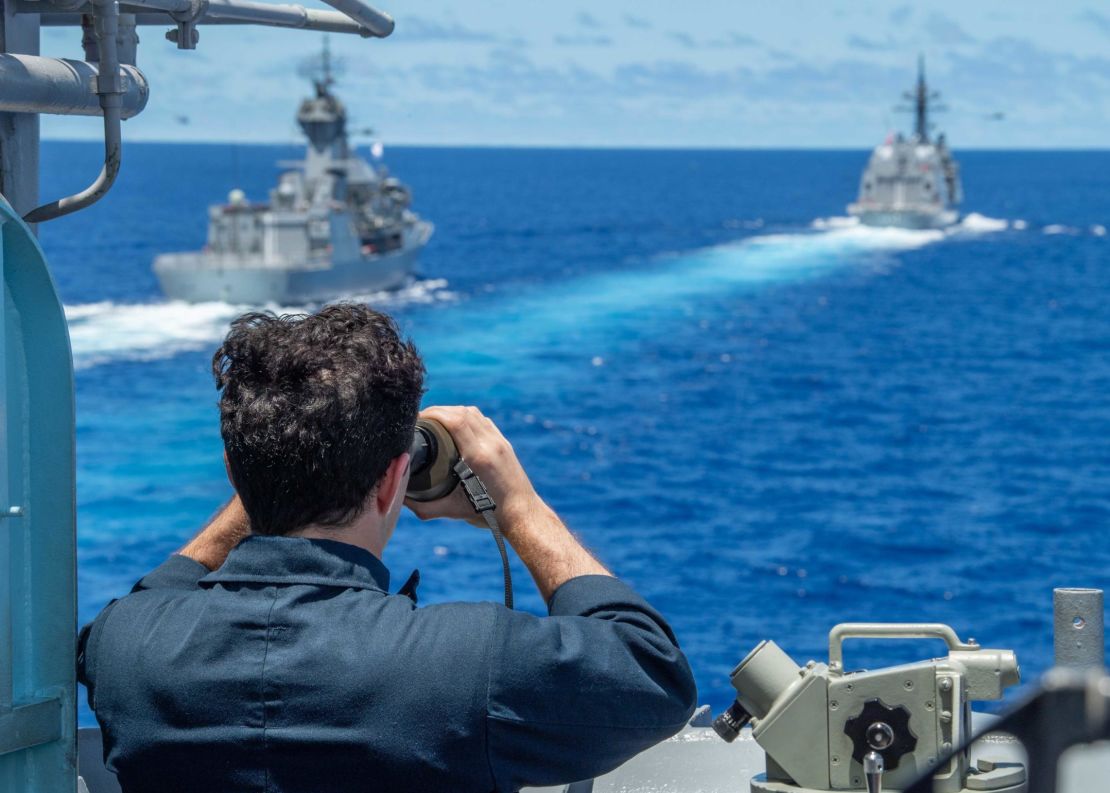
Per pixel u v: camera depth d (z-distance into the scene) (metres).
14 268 2.15
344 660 1.95
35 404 2.20
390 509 2.11
